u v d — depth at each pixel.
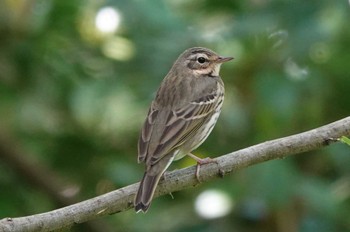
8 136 15.90
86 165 15.96
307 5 14.71
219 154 15.02
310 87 14.76
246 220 15.05
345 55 14.94
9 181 15.82
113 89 15.28
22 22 15.62
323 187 14.32
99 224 15.79
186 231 15.10
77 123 15.88
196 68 12.24
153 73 14.88
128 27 15.10
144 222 15.28
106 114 15.66
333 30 14.90
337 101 15.05
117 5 14.79
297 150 10.16
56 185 15.95
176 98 11.63
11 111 15.95
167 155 10.77
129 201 9.95
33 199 15.87
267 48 14.76
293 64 15.01
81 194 15.96
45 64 15.74
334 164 15.03
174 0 15.59
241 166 10.16
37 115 15.91
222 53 14.81
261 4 15.00
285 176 14.09
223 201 14.88
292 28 14.62
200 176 10.16
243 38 14.68
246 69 14.80
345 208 14.78
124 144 15.87
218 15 15.34
